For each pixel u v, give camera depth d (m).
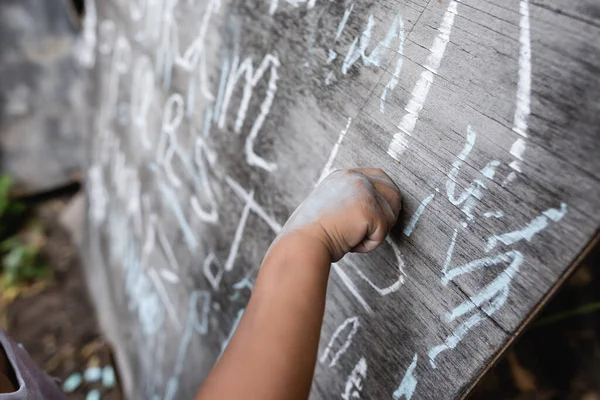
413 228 0.69
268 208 1.00
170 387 1.59
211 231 1.26
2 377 0.76
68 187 3.09
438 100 0.66
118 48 1.99
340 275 0.83
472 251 0.62
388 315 0.75
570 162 0.53
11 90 2.88
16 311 2.44
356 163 0.78
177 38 1.41
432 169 0.66
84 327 2.34
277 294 0.54
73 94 2.96
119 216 2.03
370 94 0.75
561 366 1.33
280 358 0.50
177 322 1.53
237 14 1.09
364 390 0.79
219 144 1.18
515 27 0.58
